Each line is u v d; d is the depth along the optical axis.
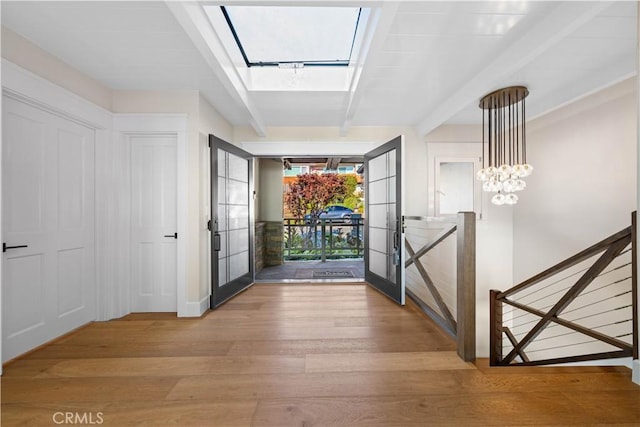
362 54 2.10
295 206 8.06
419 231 3.94
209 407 1.48
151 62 2.29
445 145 3.95
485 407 1.46
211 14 1.80
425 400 1.52
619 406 1.45
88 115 2.48
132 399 1.54
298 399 1.54
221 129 3.48
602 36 1.92
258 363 1.91
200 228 2.89
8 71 1.84
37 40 1.99
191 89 2.79
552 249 3.33
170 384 1.68
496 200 3.07
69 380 1.72
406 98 2.99
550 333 3.33
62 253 2.36
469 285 1.95
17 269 2.02
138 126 2.80
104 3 1.62
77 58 2.22
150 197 2.92
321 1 1.47
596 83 2.47
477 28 1.84
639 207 1.57
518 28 1.84
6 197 1.95
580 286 2.06
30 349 2.10
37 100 2.04
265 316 2.79
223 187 3.32
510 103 3.05
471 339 1.94
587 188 2.88
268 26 2.17
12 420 1.39
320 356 2.00
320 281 4.14
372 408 1.46
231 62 2.25
